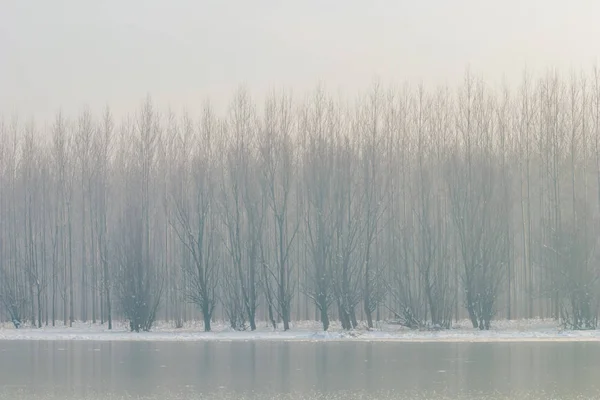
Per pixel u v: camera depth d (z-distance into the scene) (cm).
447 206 7912
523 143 8675
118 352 6238
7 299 8975
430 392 4359
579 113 8181
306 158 8056
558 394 4266
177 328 8419
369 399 4212
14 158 9512
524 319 8475
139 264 8106
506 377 4775
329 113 8156
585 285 7494
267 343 6781
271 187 8100
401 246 7875
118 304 8431
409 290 7750
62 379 4919
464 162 7788
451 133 8038
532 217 8844
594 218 7662
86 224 9700
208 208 8150
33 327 8919
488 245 7625
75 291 10562
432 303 7719
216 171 8231
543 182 8394
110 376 5012
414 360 5541
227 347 6506
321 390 4456
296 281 8631
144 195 8481
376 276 7856
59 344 6925
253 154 8194
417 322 7719
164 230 8819
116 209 9012
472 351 6003
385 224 7969
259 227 8106
